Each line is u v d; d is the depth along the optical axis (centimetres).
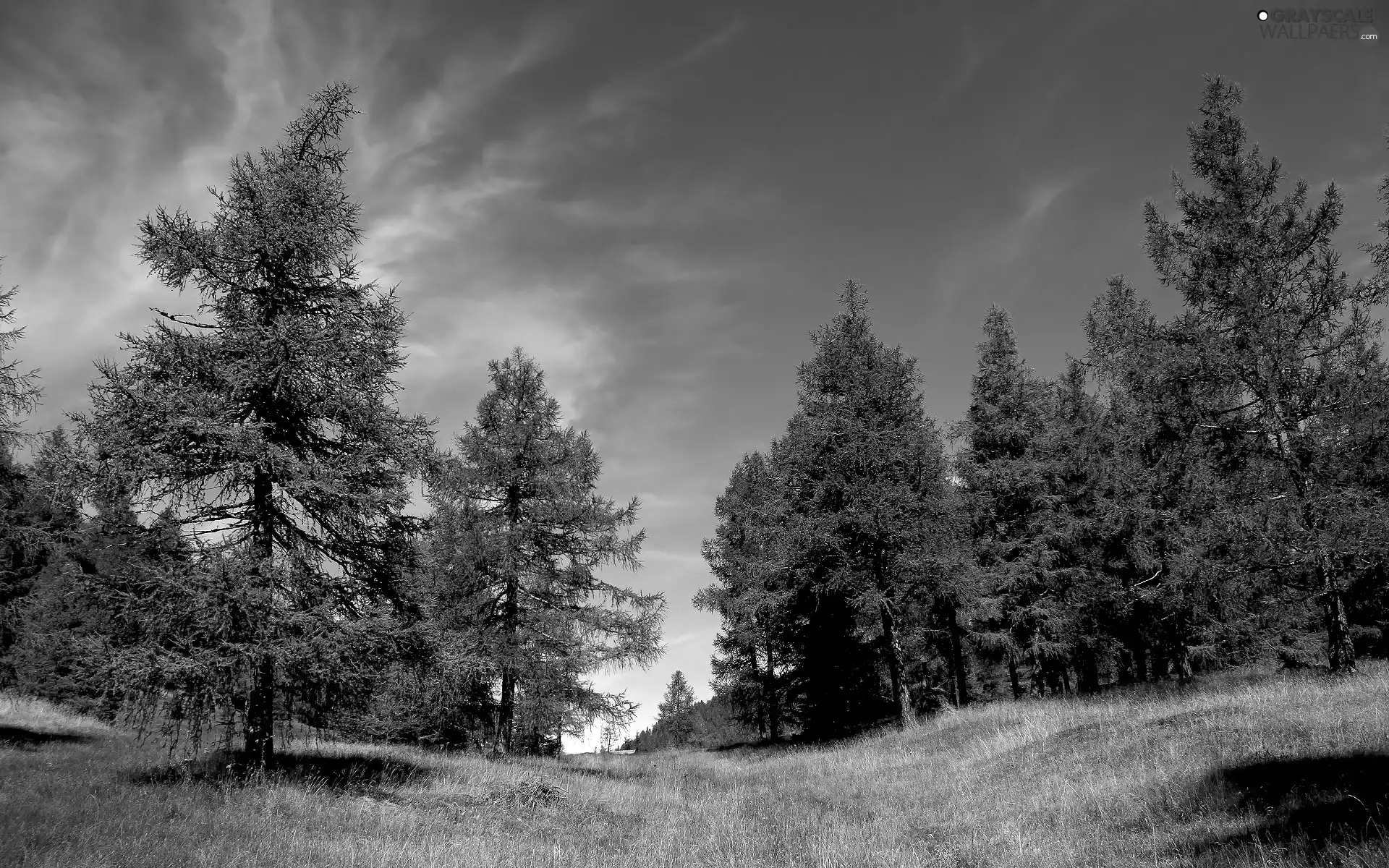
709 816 1312
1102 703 1853
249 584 1070
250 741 1164
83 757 1329
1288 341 1547
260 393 1232
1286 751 932
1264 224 1623
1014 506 2575
